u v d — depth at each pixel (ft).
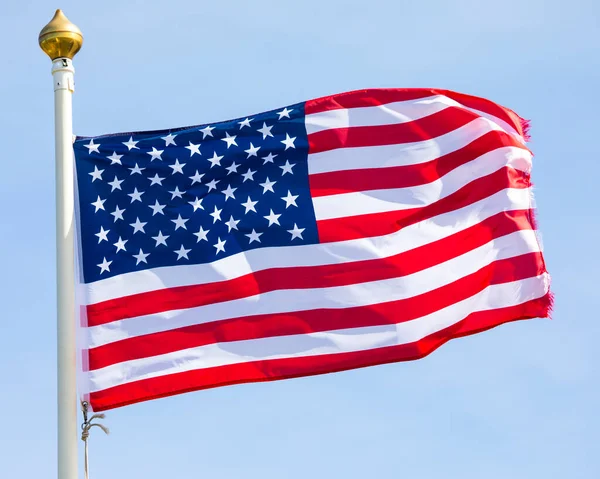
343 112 77.56
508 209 77.00
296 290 73.82
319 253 74.64
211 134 76.02
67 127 70.49
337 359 73.31
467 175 77.41
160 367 71.46
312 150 76.48
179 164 75.00
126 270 72.69
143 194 74.18
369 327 73.82
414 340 74.18
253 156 76.02
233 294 73.26
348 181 76.28
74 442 65.46
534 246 76.84
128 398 70.79
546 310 76.59
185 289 72.90
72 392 66.13
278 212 75.15
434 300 74.90
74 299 68.54
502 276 76.38
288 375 72.59
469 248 76.33
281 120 76.95
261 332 72.95
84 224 73.00
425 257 75.51
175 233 73.77
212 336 72.49
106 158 74.33
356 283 74.43
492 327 75.82
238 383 71.87
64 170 69.87
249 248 74.28
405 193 76.43
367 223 75.51
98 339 71.36
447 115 78.13
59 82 70.85
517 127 80.59
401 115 77.82
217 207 74.69
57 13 71.51
